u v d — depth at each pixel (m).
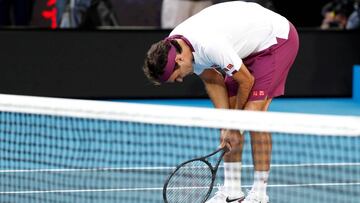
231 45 17.94
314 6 42.97
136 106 15.29
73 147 26.12
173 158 24.19
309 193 20.70
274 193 20.70
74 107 15.66
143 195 20.39
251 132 18.20
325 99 40.19
